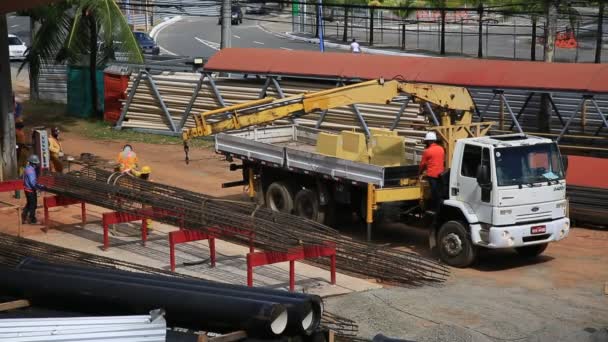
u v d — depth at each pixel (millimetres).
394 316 16828
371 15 65938
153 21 86625
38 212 25594
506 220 19469
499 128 28984
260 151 23969
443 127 21641
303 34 75188
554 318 16906
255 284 18609
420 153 22469
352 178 21406
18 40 61844
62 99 47625
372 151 23578
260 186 24594
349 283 18875
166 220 20266
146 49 61625
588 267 20281
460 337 15578
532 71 27734
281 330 10336
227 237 18828
